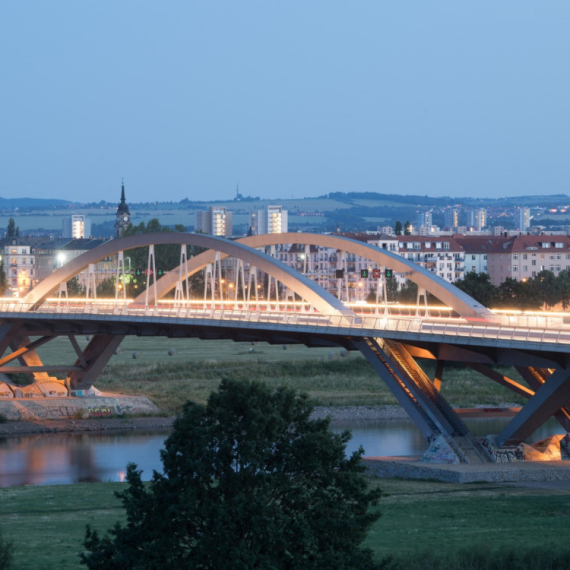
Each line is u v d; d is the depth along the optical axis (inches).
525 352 4114.2
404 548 2915.8
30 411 6486.2
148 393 7160.4
